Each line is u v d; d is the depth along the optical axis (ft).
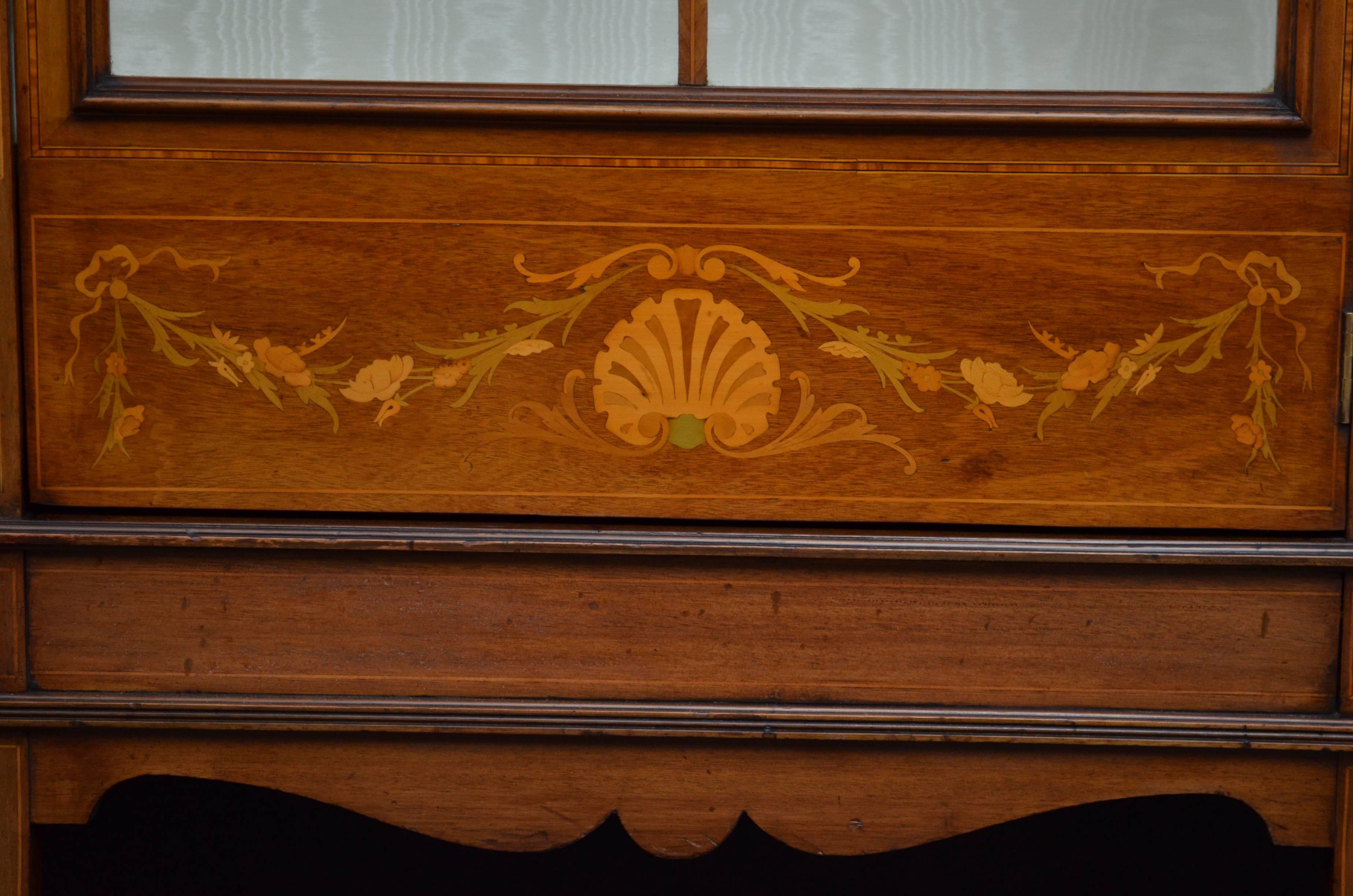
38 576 4.16
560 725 4.13
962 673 4.15
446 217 4.08
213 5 4.13
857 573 4.14
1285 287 4.05
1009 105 4.06
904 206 4.06
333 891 5.63
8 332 4.11
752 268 4.08
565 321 4.11
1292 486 4.11
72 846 5.91
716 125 4.03
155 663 4.18
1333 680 4.10
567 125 4.04
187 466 4.17
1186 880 5.82
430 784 4.20
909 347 4.10
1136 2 4.11
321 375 4.13
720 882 5.77
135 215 4.08
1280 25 4.08
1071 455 4.12
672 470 4.16
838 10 4.12
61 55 4.05
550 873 5.82
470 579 4.16
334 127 4.05
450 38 4.15
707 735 4.12
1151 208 4.04
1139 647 4.12
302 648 4.18
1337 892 4.10
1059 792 4.17
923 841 4.18
